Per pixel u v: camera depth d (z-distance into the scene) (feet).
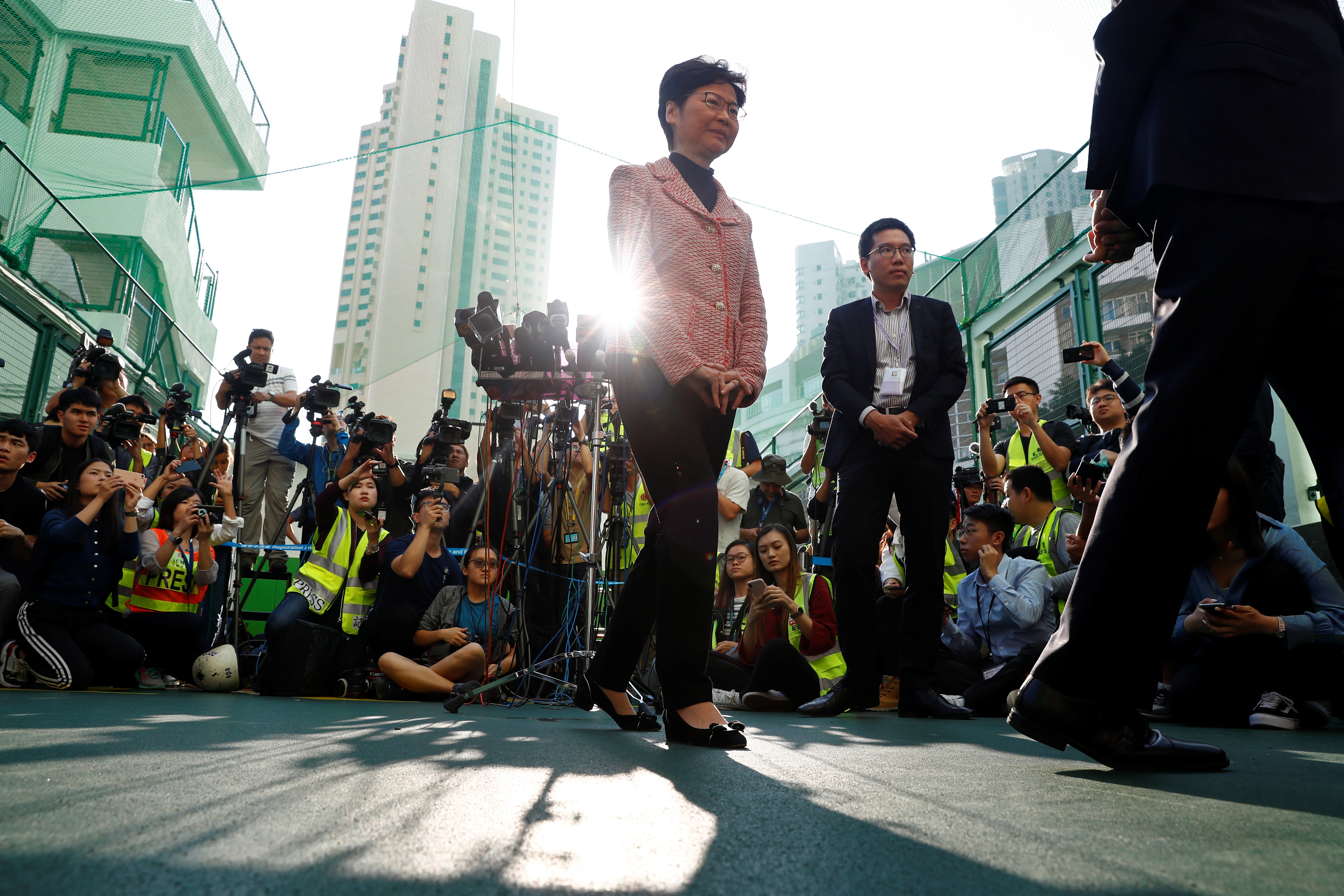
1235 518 9.33
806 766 4.01
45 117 52.16
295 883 1.66
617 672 6.33
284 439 20.11
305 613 13.06
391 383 77.92
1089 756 4.01
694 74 6.38
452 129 133.90
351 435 16.75
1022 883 1.81
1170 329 3.56
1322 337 3.56
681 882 1.77
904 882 1.81
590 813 2.56
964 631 12.37
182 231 55.31
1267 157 3.45
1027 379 16.43
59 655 11.72
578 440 11.78
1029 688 3.90
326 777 3.11
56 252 25.79
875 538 9.35
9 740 4.14
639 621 6.24
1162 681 10.60
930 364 9.40
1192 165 3.52
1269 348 3.43
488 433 10.96
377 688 11.69
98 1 54.19
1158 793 3.14
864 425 9.27
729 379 5.42
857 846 2.16
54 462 14.21
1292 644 8.39
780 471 16.55
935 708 9.09
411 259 126.62
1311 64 3.60
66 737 4.38
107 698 9.57
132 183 51.47
